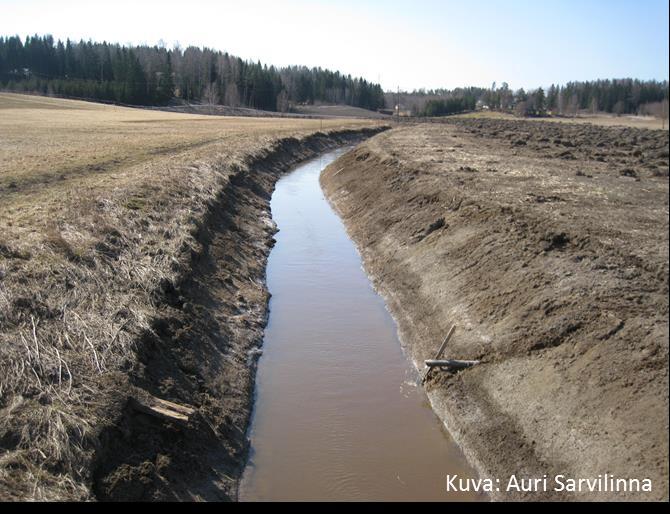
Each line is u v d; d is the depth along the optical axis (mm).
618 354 10945
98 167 29234
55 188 23078
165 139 46500
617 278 13797
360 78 175625
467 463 11531
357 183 36625
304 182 43781
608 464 9406
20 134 44938
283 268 23375
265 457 11695
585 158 37562
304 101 162875
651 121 105062
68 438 9195
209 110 118688
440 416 13047
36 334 11430
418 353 15844
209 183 28484
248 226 27125
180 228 20297
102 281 14555
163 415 10672
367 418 13070
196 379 13023
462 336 14891
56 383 10391
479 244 18578
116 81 124688
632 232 17438
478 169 31047
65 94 118125
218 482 10586
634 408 9797
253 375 14773
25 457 8734
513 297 14797
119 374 11117
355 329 17750
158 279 15609
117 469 9516
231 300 18281
